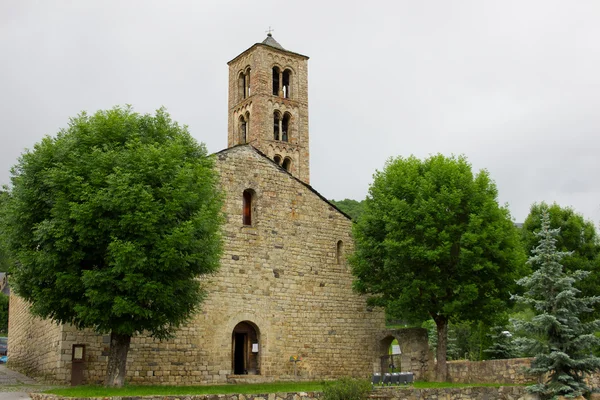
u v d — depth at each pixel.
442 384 33.28
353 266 40.06
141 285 26.12
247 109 60.94
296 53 62.66
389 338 42.94
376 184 40.28
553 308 29.89
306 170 61.19
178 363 34.16
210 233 29.34
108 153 27.08
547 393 29.41
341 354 40.69
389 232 37.84
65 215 26.28
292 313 39.09
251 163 39.25
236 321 36.62
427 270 36.94
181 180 27.77
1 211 28.27
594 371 29.72
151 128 30.30
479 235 35.44
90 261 27.48
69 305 27.03
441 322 37.47
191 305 29.56
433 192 37.22
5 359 55.22
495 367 34.09
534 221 50.09
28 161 27.75
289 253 39.78
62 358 31.41
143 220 26.02
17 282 28.28
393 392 28.55
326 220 42.00
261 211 39.03
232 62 64.56
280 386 31.38
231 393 25.89
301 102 62.22
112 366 28.05
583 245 48.69
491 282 36.12
